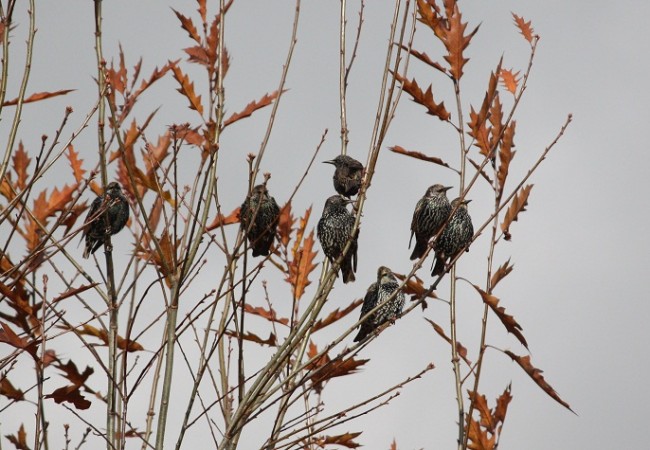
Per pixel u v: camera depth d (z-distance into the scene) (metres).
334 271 9.98
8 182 10.59
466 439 11.06
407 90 12.48
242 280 9.77
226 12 11.27
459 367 11.83
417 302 11.95
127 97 11.27
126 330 9.78
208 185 10.16
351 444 10.68
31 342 9.31
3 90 9.77
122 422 9.45
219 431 10.03
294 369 10.41
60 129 9.47
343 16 12.14
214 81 11.11
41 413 9.74
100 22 10.52
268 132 9.91
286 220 12.05
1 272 10.30
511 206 12.42
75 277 10.89
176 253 9.83
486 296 11.61
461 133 12.52
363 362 9.97
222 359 11.09
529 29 11.91
